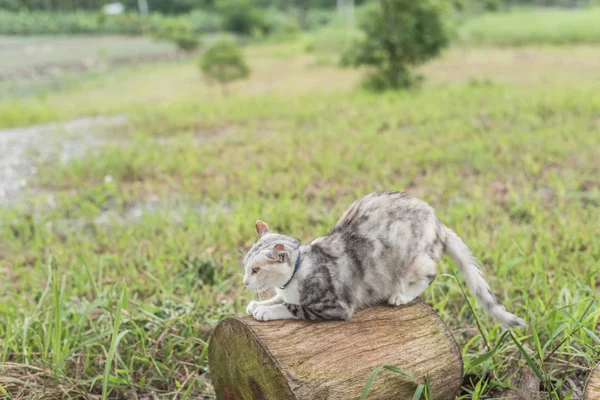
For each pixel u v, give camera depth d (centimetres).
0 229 262
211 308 186
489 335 162
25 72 1020
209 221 254
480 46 1144
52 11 1997
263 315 134
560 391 149
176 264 215
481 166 315
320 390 126
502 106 463
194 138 434
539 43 1140
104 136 454
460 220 239
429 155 337
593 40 1107
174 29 1310
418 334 137
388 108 486
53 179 341
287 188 299
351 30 1363
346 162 337
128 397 159
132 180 334
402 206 145
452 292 187
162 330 172
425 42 600
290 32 1644
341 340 132
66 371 161
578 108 450
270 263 134
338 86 720
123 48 1405
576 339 152
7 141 438
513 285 189
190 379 162
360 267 140
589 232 223
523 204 257
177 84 848
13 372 158
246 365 132
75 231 262
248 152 377
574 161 322
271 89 728
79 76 1009
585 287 172
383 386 131
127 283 206
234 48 678
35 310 178
